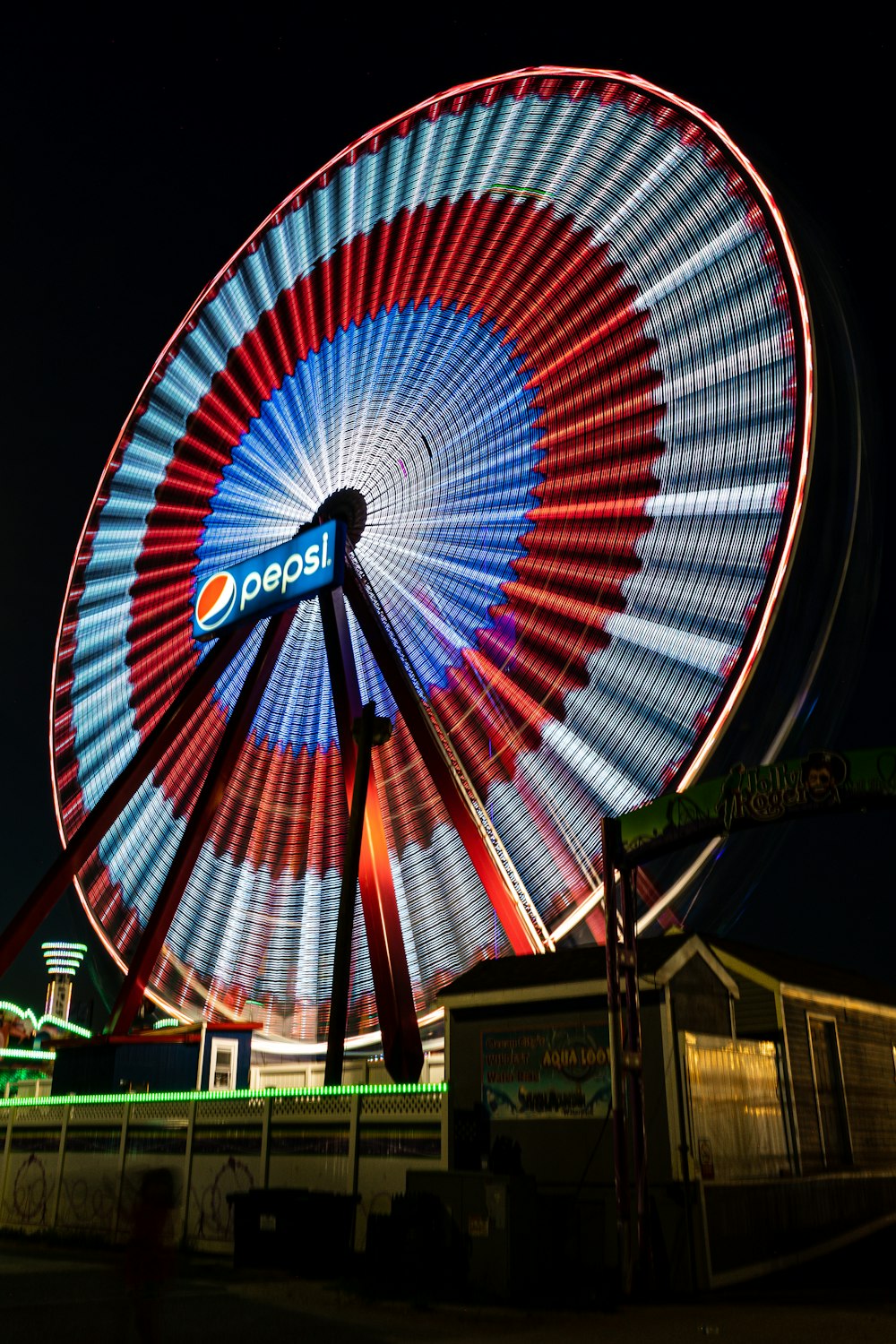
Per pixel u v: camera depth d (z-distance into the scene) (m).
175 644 29.73
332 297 30.59
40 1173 17.70
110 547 33.12
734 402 21.47
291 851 25.69
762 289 21.41
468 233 28.17
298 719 26.59
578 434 24.64
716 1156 12.53
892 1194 15.73
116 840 28.44
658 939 13.46
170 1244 7.15
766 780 11.25
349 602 23.62
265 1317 9.76
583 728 22.12
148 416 34.16
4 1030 35.94
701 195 23.14
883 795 10.62
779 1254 12.52
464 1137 13.23
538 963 14.07
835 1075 16.20
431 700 24.86
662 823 11.86
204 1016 25.03
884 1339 8.73
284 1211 12.70
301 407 29.95
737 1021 15.52
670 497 22.41
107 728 30.50
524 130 27.67
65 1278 12.51
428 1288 11.08
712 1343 8.60
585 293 25.31
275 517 29.19
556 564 24.05
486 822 21.66
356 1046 23.52
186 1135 15.62
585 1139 12.45
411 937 23.17
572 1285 11.25
